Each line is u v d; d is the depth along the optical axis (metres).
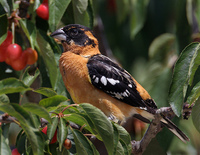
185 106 7.59
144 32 12.61
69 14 8.43
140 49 12.70
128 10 10.59
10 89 4.98
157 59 10.73
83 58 8.70
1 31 6.75
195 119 6.60
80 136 6.04
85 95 8.49
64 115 6.00
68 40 9.07
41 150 5.30
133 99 8.70
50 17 7.05
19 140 5.93
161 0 12.27
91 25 8.08
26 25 6.78
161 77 10.27
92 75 8.41
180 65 6.24
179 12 10.15
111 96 8.58
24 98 9.20
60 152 6.48
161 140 8.41
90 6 8.03
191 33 10.12
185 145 9.06
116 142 5.86
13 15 7.32
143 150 7.85
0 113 5.77
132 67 12.53
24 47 8.41
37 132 5.33
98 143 9.39
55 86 7.57
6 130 5.85
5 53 7.23
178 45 10.16
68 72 8.52
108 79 8.53
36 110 5.15
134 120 9.48
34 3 7.10
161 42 10.76
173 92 6.21
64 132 5.68
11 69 8.26
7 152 4.74
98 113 5.68
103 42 11.80
